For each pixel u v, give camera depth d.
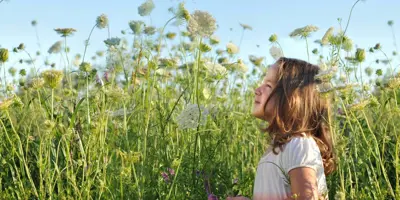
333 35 4.57
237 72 6.43
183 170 4.21
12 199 4.04
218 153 4.89
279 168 3.14
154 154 4.22
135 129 4.61
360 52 4.64
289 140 3.18
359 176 4.28
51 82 4.07
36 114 4.57
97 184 3.92
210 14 4.34
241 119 5.41
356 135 4.22
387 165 4.45
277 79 3.36
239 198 3.44
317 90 3.34
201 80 4.83
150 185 4.04
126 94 4.12
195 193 4.02
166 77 5.58
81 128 4.34
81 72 5.11
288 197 3.15
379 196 3.77
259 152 5.40
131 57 5.36
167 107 4.83
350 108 3.82
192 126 3.95
